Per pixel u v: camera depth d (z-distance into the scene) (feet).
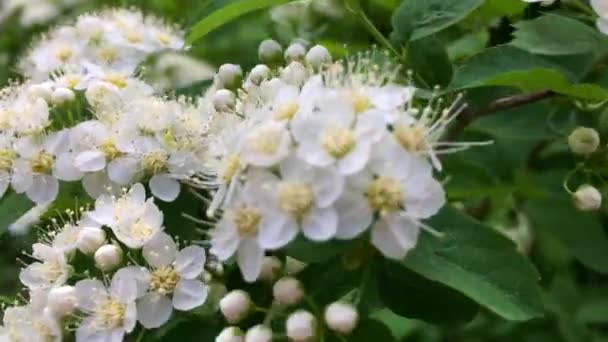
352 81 0.59
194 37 0.69
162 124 0.64
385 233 0.53
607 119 0.64
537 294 0.53
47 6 0.97
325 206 0.53
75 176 0.63
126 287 0.59
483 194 0.77
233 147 0.57
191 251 0.60
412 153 0.55
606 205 0.66
